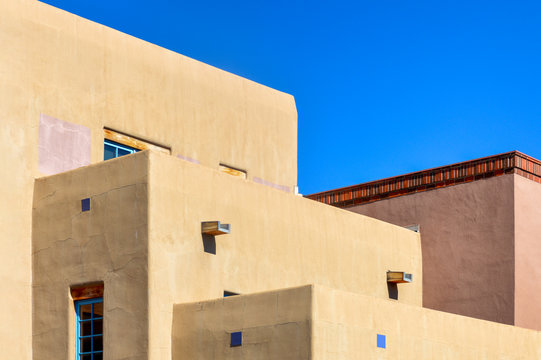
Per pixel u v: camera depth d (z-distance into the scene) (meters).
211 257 16.64
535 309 21.27
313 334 14.33
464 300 21.72
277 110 23.14
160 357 15.42
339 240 19.98
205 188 16.80
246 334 15.04
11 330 16.45
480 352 17.86
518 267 21.00
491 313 21.17
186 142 20.30
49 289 16.69
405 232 22.36
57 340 16.42
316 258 19.20
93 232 16.31
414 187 23.27
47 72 17.72
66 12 18.34
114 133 18.81
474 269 21.69
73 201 16.70
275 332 14.74
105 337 15.77
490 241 21.48
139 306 15.45
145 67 19.67
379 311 15.74
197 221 16.48
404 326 16.20
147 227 15.56
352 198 24.53
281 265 18.23
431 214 22.75
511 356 18.67
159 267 15.61
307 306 14.47
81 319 16.44
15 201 16.89
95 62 18.64
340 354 14.75
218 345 15.29
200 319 15.54
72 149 17.92
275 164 22.77
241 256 17.31
